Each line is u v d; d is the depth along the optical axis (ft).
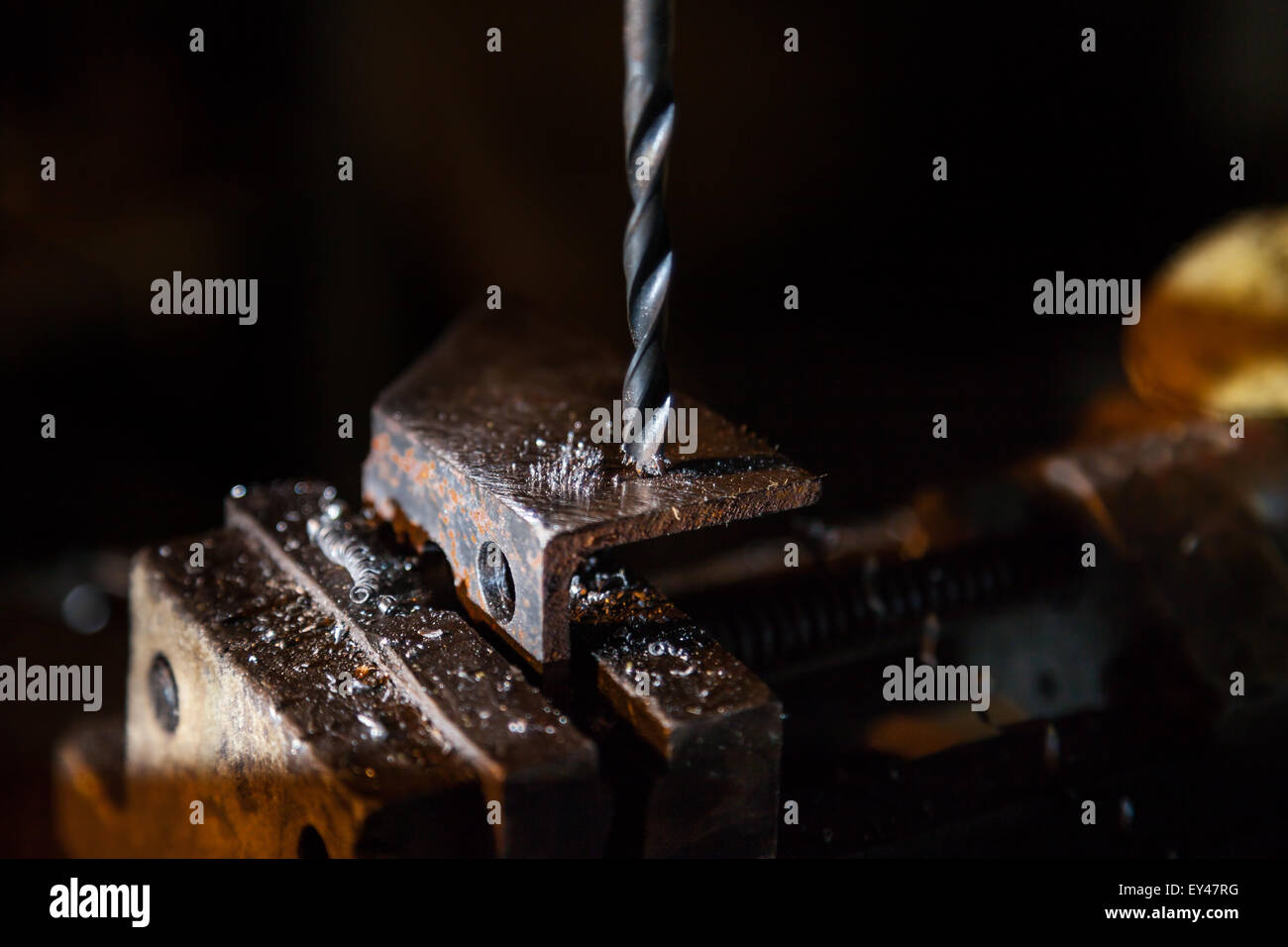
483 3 3.18
